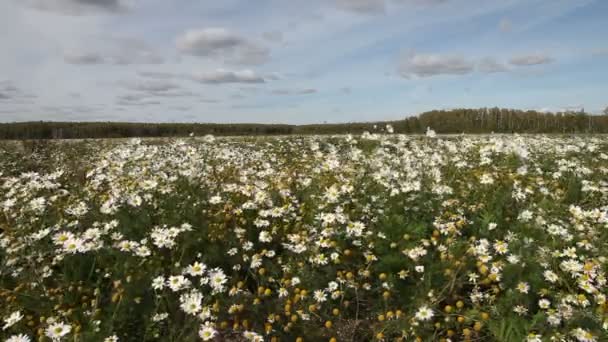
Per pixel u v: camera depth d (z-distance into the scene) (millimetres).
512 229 4105
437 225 4062
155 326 2729
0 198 5422
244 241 3863
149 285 3051
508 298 2939
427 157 6801
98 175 5625
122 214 4215
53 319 2668
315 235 3848
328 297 3186
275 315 2912
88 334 2500
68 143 15664
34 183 4797
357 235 3705
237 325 2779
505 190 5098
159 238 3385
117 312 2787
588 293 3045
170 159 6375
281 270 3572
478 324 2635
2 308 2900
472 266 3334
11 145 13945
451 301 3088
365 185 5199
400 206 4625
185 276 3232
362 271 3334
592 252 3570
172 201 4520
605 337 2529
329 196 4332
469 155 7578
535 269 3217
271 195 5094
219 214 4383
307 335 2793
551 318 2627
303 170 7047
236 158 8086
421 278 3172
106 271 3324
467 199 5062
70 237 3414
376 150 6691
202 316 2598
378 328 2842
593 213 4105
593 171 6441
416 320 2723
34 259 3504
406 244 3709
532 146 9469
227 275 3572
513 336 2576
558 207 4621
